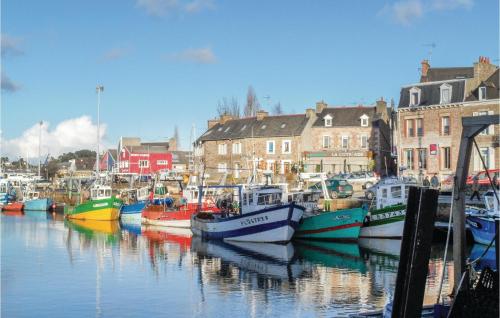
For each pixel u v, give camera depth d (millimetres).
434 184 38000
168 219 40312
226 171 56281
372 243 29609
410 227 10430
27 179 74438
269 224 29297
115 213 45562
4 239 32281
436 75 52312
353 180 46719
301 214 29625
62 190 66375
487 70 46969
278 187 33000
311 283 19234
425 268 10375
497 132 43438
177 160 87812
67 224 42688
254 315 15172
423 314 12172
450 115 46500
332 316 14875
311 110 61406
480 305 10609
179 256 25500
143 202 44125
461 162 11789
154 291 18172
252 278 20203
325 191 34906
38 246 29203
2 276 20656
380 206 31297
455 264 11953
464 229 11930
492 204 27281
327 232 30312
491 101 44406
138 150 87500
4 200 66000
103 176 66500
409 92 49250
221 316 15094
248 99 76875
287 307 15930
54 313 15617
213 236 31859
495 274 10859
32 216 52062
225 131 66812
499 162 42969
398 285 10477
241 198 31578
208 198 41094
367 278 20062
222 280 19859
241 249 27766
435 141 47312
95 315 15320
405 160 49031
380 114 59125
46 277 20562
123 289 18500
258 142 62406
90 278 20312
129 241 31484
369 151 56125
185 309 15867
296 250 27266
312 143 60625
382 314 13398
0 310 15852
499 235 10109
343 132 59406
